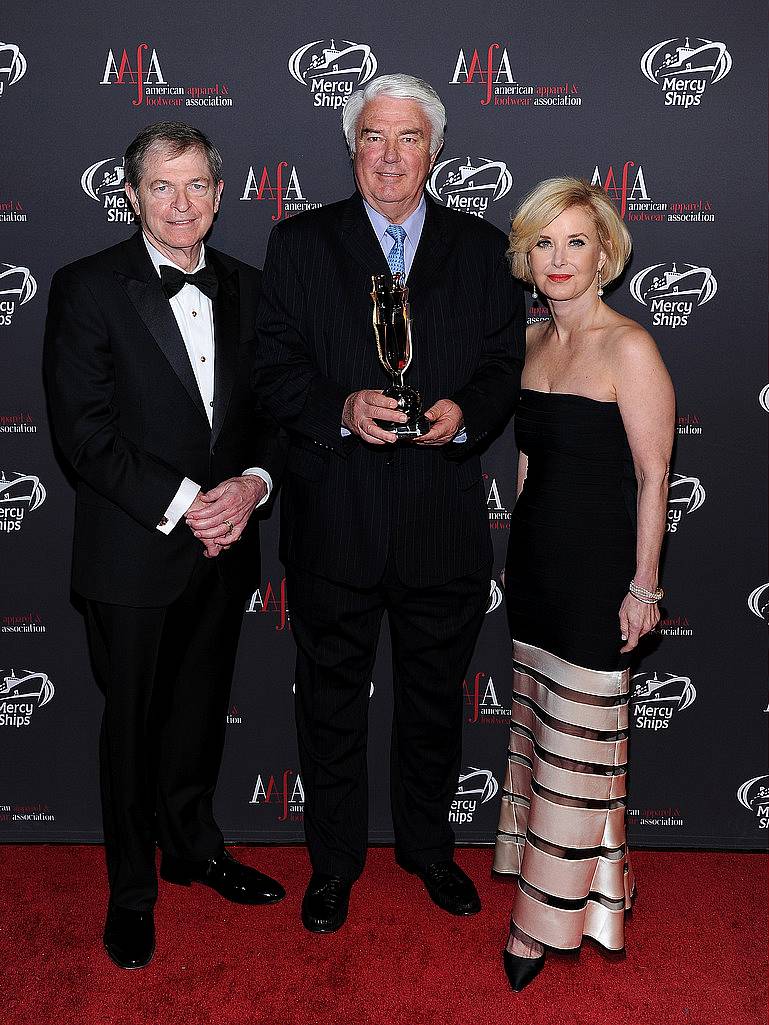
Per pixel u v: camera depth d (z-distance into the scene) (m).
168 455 2.08
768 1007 2.05
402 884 2.51
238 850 2.68
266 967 2.17
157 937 2.27
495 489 2.60
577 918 2.10
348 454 2.12
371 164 2.04
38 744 2.68
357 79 2.40
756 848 2.68
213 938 2.27
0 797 2.70
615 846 2.12
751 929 2.33
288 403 2.12
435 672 2.32
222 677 2.33
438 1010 2.04
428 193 2.24
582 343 2.03
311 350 2.17
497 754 2.70
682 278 2.46
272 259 2.16
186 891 2.46
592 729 2.06
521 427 2.15
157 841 2.48
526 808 2.35
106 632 2.14
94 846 2.68
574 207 1.96
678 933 2.31
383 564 2.17
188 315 2.10
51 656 2.64
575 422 2.02
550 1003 2.07
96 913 2.36
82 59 2.39
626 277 2.46
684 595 2.58
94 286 2.01
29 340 2.50
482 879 2.54
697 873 2.57
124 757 2.17
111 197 2.45
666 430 1.97
